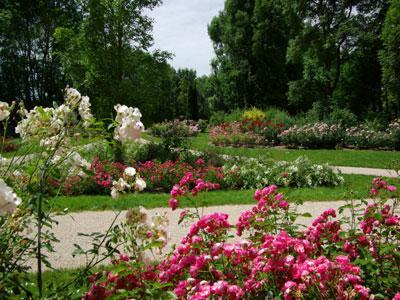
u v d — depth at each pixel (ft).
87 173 7.97
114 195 7.58
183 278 7.98
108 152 7.97
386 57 87.56
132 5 46.88
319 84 104.99
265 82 139.44
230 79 144.05
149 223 7.07
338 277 6.57
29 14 111.34
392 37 85.66
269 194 10.59
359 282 7.48
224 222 8.71
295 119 88.28
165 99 51.88
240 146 77.15
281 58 136.56
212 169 36.29
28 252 8.61
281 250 7.18
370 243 9.54
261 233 9.59
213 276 7.54
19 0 108.99
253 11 140.67
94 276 7.34
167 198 28.35
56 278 12.76
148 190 33.71
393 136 69.31
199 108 220.43
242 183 36.09
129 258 7.43
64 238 18.90
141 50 48.91
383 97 121.19
